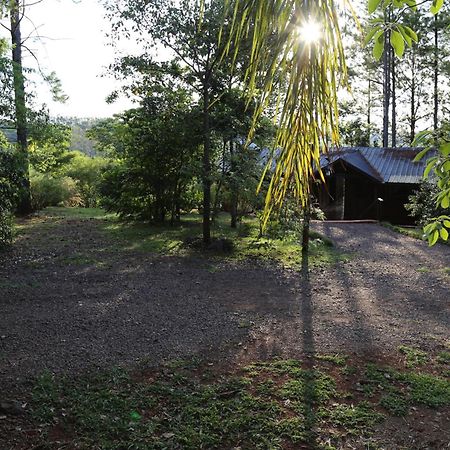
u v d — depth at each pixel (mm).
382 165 19047
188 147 11359
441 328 5781
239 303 6680
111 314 6008
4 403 3613
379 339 5332
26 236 11734
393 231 14703
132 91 10945
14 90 14047
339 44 1093
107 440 3277
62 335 5219
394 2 1426
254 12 1077
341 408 3762
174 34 9328
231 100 9273
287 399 3881
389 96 24703
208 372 4363
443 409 3832
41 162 17516
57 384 4023
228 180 9891
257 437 3350
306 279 8227
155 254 9953
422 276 8609
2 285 7246
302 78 1118
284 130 1199
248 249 10570
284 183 1309
